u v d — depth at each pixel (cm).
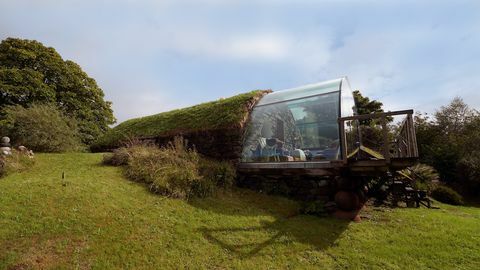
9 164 846
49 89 2019
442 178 2038
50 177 787
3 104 1809
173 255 496
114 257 462
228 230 624
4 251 429
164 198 729
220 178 918
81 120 2242
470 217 925
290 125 1024
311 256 544
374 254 556
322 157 902
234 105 1184
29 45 2064
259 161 1034
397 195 1064
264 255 535
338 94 980
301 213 806
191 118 1313
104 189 716
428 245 596
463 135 2409
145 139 1370
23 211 548
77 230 516
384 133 692
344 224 724
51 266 416
